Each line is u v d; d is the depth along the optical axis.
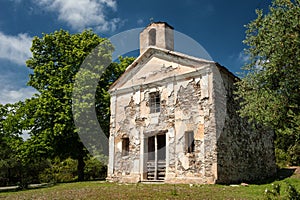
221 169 12.60
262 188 10.75
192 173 13.00
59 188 13.51
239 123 14.73
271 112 7.88
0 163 25.31
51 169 27.39
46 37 21.36
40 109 18.97
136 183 14.02
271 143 18.36
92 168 23.28
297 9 7.25
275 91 8.00
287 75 7.55
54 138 19.09
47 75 20.09
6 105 21.75
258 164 15.96
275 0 7.86
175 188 10.78
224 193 9.52
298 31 7.21
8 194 12.98
